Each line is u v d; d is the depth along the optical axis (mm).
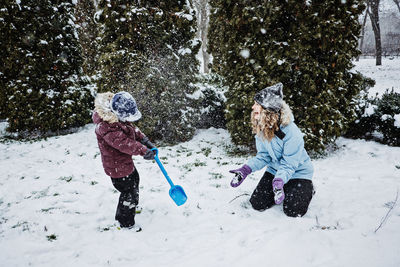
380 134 6098
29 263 2291
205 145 6418
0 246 2533
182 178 4270
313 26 4512
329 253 2123
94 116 2520
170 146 6359
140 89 6145
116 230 2779
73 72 7645
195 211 3164
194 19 6457
